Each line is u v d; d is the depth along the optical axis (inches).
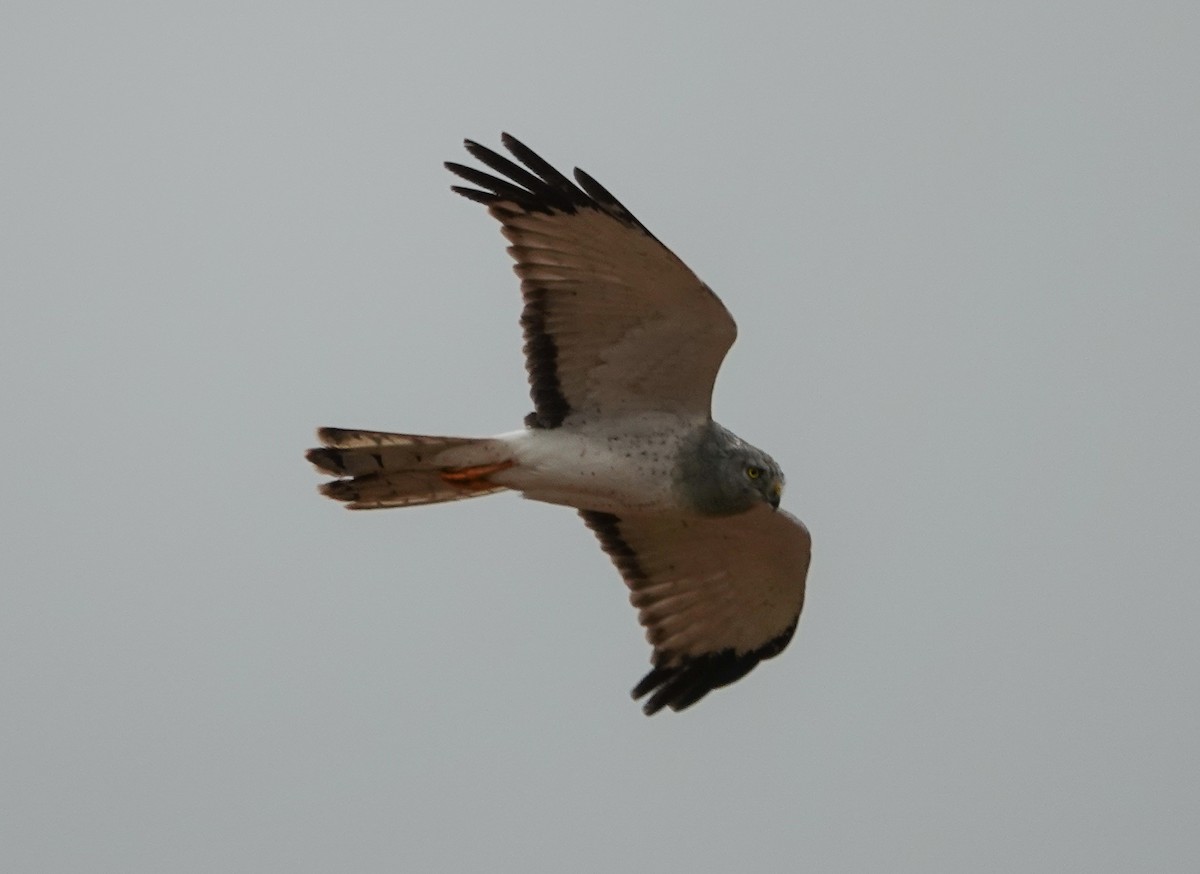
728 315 489.7
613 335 507.8
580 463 516.7
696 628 598.5
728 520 556.7
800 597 586.2
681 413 524.1
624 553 589.9
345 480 526.9
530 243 498.9
